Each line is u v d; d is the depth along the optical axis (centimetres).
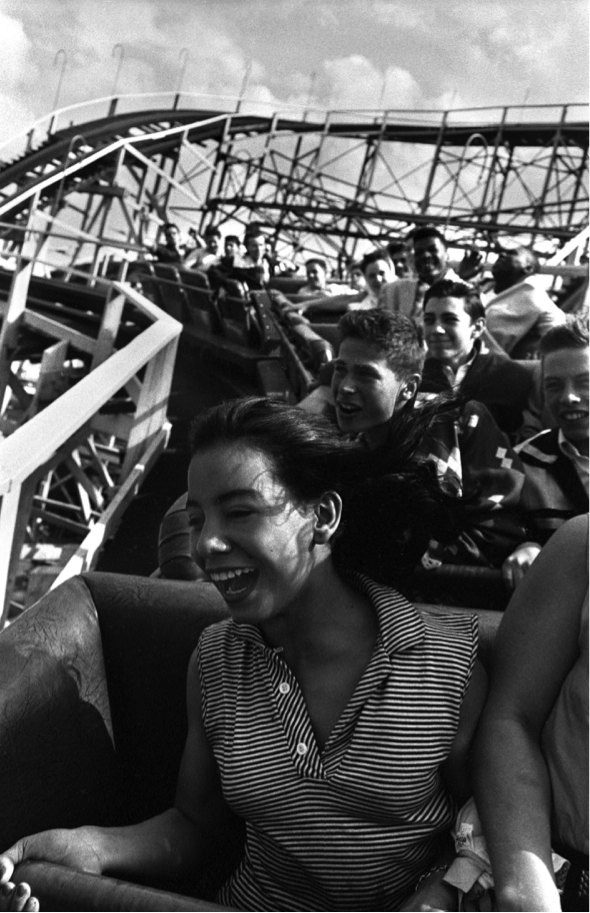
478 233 1944
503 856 130
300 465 139
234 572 136
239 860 170
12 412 1022
